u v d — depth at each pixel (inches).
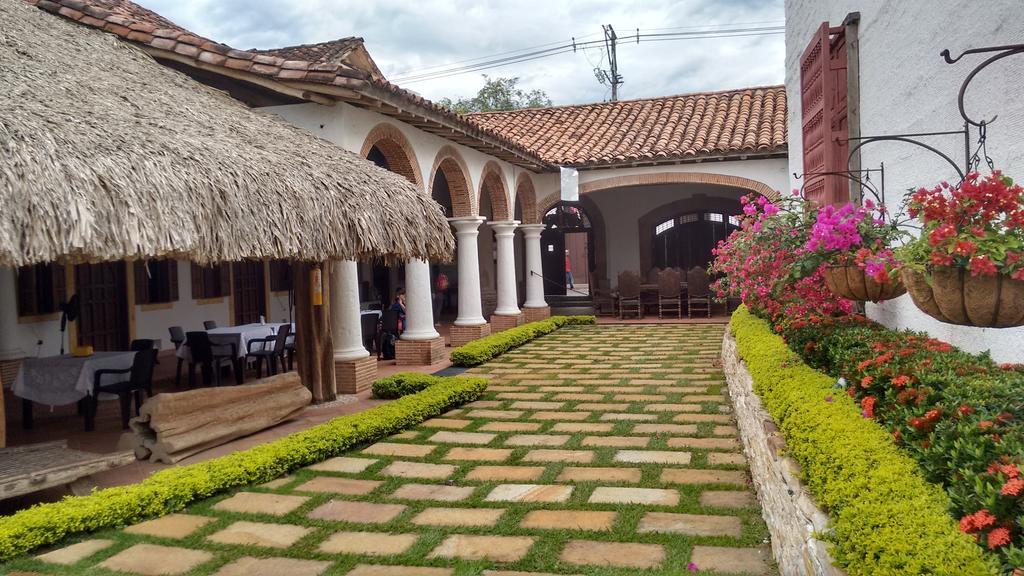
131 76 286.8
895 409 125.9
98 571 154.3
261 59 334.6
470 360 436.5
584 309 745.6
